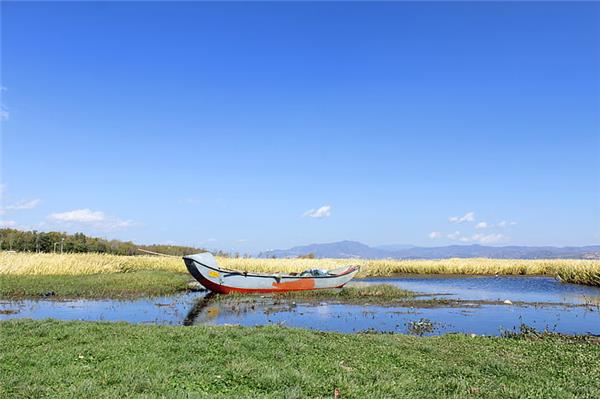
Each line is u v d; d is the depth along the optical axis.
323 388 8.20
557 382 9.28
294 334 12.62
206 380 8.43
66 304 22.89
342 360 10.33
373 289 29.00
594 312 22.05
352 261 46.72
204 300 24.84
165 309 21.70
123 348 10.54
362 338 12.88
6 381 8.02
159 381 8.20
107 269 36.56
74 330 12.50
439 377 9.30
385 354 11.00
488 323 18.98
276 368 9.15
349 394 7.88
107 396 7.36
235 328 13.58
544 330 17.30
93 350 10.29
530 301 26.03
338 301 24.94
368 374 9.23
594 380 9.55
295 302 24.47
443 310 22.28
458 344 12.77
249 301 24.62
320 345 11.45
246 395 7.63
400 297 26.81
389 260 51.09
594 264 40.06
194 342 11.18
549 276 44.62
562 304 24.59
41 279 30.41
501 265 47.28
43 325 13.38
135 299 24.75
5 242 60.41
